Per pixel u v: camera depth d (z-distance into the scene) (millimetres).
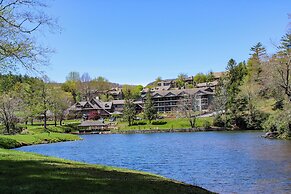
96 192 9531
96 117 130125
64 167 14289
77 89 175625
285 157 29469
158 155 36344
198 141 55375
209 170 24484
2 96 60594
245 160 28906
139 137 74438
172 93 140125
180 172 24125
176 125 98312
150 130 94375
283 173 21766
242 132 76250
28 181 10578
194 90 136750
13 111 66312
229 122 89938
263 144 43094
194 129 90812
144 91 168750
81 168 14641
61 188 9781
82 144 54938
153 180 13398
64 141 63094
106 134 93750
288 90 50250
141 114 127438
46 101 86125
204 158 31875
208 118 101938
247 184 19047
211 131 87250
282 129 51750
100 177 12219
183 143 52562
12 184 10086
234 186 18656
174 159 32094
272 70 51344
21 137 53500
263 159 28922
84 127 105500
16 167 13414
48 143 56594
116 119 127375
